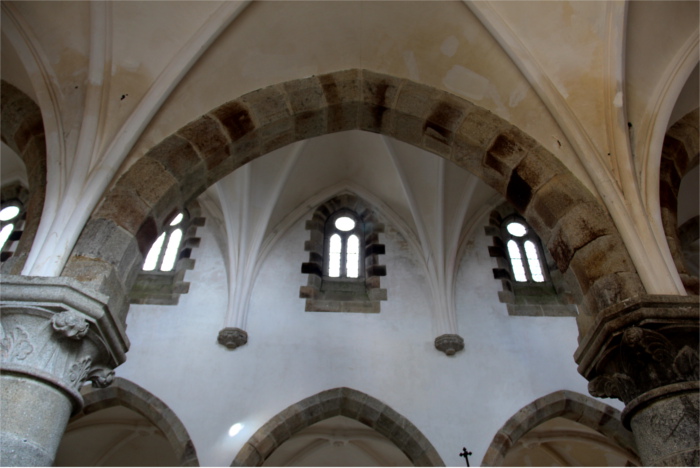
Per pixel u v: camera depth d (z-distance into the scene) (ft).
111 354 16.19
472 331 37.99
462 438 33.30
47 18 20.45
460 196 42.04
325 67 23.12
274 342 36.65
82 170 18.45
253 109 21.99
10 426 12.82
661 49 20.65
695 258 37.45
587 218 18.69
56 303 14.28
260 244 40.70
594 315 17.35
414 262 41.68
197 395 34.01
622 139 19.84
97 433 43.04
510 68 21.85
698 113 22.25
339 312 38.60
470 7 21.61
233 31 21.81
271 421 33.22
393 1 21.86
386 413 34.01
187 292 38.91
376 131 24.17
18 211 42.98
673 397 14.24
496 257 42.39
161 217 19.56
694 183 32.60
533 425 34.53
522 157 20.83
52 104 19.98
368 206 45.39
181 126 20.61
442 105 22.52
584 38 21.07
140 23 21.01
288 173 41.29
